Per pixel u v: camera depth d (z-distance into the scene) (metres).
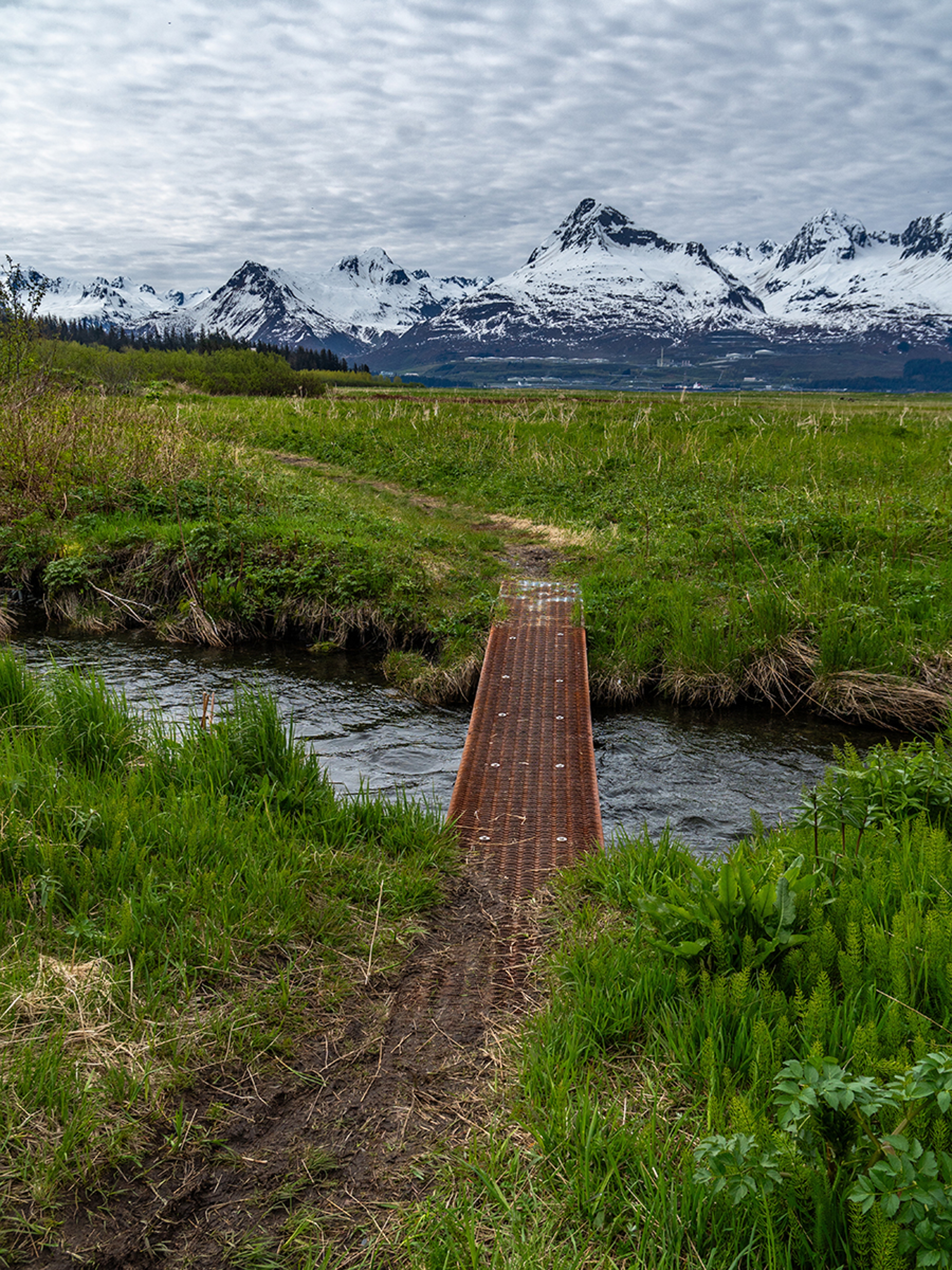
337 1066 3.37
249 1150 2.93
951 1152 2.46
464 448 21.55
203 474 15.23
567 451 20.66
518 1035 3.59
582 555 13.16
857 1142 2.48
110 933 3.87
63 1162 2.72
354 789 6.75
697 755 7.81
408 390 67.38
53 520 13.31
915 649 8.78
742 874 3.78
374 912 4.48
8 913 3.96
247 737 5.77
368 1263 2.50
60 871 4.18
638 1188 2.72
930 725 8.27
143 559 11.98
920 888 4.08
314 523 13.32
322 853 4.89
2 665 6.25
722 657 9.10
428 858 5.11
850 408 44.78
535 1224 2.62
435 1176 2.84
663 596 10.64
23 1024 3.29
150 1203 2.69
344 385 92.94
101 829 4.53
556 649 9.38
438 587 11.37
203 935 3.96
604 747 8.01
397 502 16.61
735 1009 3.34
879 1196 2.23
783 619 9.51
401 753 7.64
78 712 5.82
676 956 3.72
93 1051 3.21
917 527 12.05
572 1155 2.86
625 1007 3.58
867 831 4.80
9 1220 2.55
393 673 9.72
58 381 18.23
